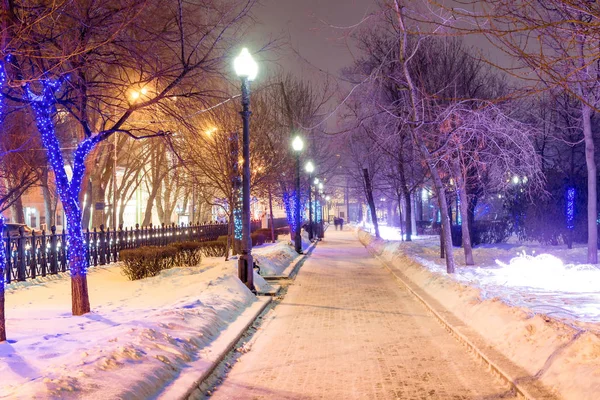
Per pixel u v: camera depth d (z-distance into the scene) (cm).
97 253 2227
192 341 855
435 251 2770
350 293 1653
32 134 1908
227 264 1900
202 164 2348
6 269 1634
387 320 1188
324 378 750
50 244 1891
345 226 10044
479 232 3259
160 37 1077
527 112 1908
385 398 658
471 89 2222
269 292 1588
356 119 1741
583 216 2739
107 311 1206
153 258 1842
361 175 4488
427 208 6588
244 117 1563
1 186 2131
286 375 768
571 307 1069
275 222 6669
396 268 2308
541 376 661
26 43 948
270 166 2953
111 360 652
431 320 1180
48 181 3472
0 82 847
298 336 1037
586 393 552
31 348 787
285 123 3672
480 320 999
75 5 995
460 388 689
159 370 676
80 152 1150
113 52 1061
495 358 783
